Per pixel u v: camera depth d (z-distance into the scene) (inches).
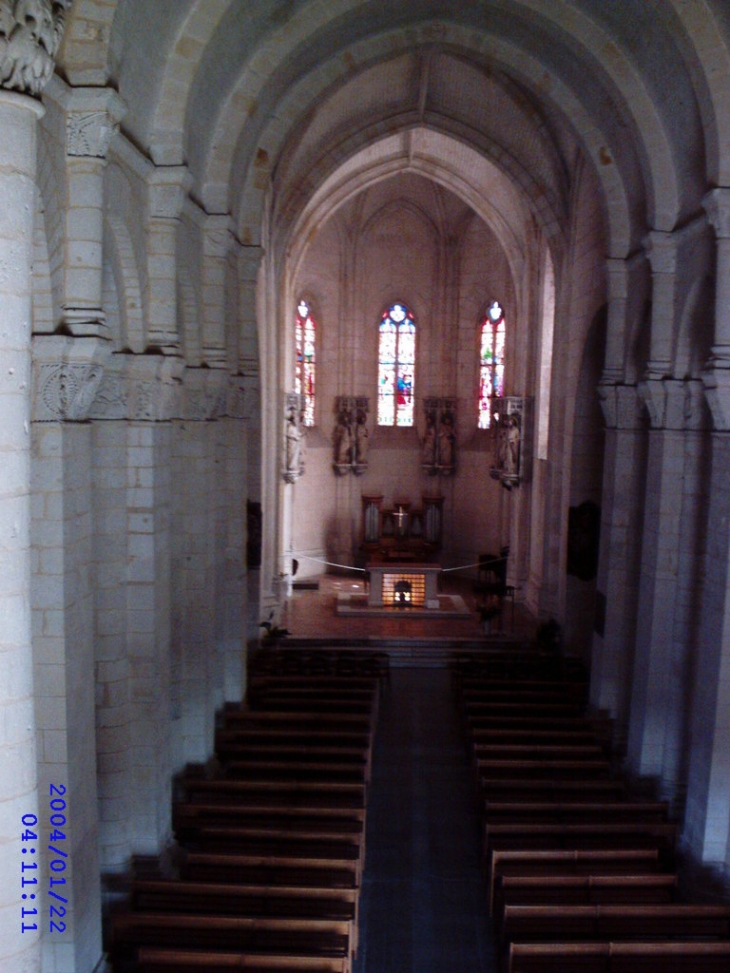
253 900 457.1
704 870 547.2
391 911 546.9
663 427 647.1
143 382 487.2
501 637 1118.4
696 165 586.6
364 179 1262.3
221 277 635.5
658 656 667.4
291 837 528.7
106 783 488.1
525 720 773.9
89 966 401.1
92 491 476.4
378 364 1566.2
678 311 626.5
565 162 995.3
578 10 598.9
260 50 607.2
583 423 983.6
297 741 713.0
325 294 1515.7
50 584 364.2
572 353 1002.1
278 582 1252.5
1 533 253.6
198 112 559.5
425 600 1263.5
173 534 634.2
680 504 648.4
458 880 585.9
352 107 1026.7
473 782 725.9
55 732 370.3
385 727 877.2
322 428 1545.3
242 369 778.2
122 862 493.0
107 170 417.1
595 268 911.0
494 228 1309.1
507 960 445.7
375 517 1504.7
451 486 1562.5
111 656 486.3
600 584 821.2
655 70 589.3
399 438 1569.9
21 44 241.6
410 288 1551.4
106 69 368.2
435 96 1024.9
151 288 502.9
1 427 251.3
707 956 421.4
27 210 254.5
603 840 550.6
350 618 1230.3
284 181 1070.4
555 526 1128.2
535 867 510.6
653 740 675.4
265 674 919.0
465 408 1553.9
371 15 708.7
